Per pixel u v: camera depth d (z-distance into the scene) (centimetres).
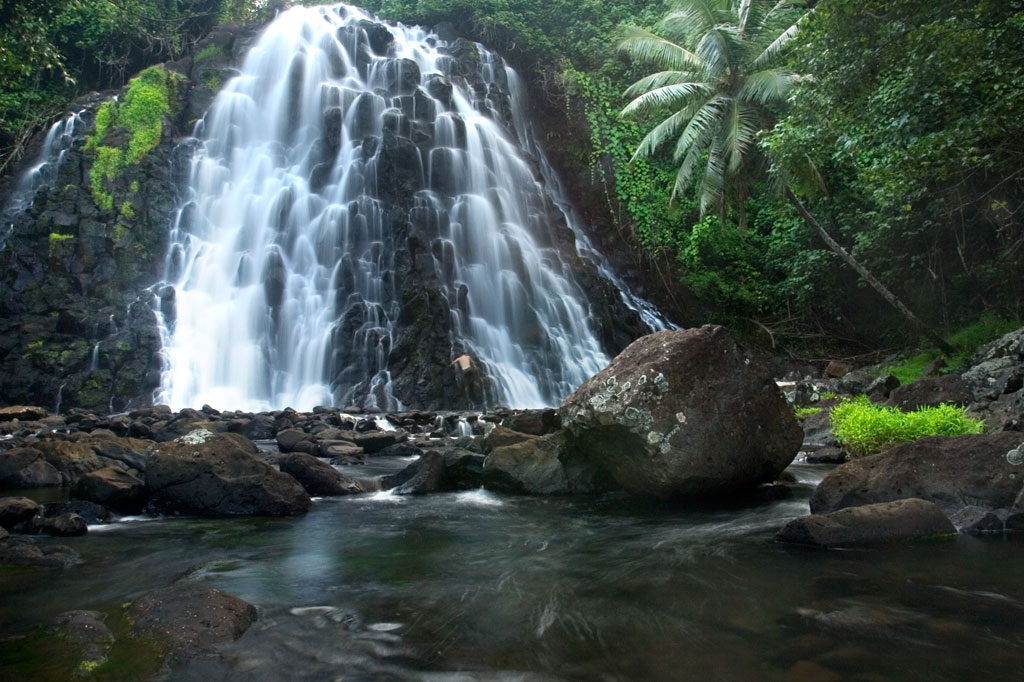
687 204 2730
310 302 1892
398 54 2492
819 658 270
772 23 2334
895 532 457
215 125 2191
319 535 513
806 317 2473
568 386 1994
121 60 2536
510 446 737
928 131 1258
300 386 1795
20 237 1772
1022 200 1678
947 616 313
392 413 1448
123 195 1897
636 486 649
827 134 1434
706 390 634
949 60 1078
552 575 398
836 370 2036
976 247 1952
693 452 609
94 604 352
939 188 1545
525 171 2434
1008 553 419
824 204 2272
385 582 388
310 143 2197
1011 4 1027
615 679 255
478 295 2030
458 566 422
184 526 548
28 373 1581
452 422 1306
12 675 263
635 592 362
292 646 292
